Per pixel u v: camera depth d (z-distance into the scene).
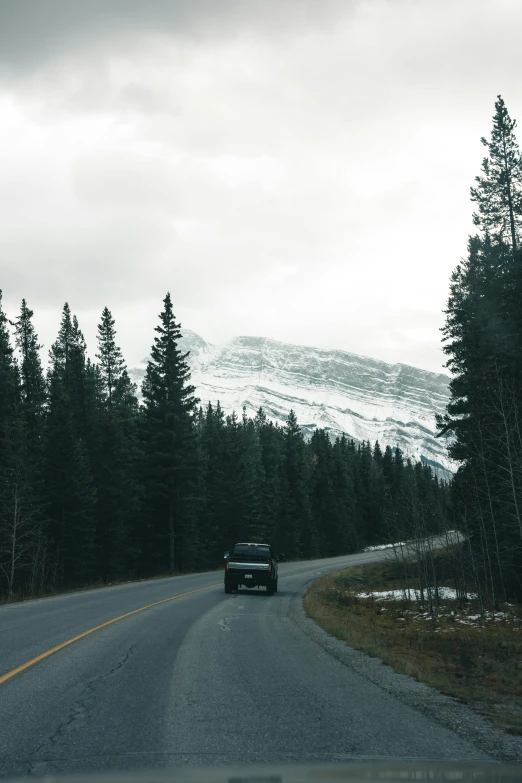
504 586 33.59
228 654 10.98
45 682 8.43
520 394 31.53
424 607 30.64
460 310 41.69
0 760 5.16
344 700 7.58
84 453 55.72
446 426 41.28
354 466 135.88
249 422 119.25
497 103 39.03
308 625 16.25
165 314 54.25
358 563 72.81
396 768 4.18
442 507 36.47
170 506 52.78
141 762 5.07
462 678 9.83
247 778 3.77
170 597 24.19
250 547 27.77
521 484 28.50
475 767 4.23
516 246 37.09
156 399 53.75
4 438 46.38
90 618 16.44
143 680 8.60
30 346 59.94
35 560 43.22
